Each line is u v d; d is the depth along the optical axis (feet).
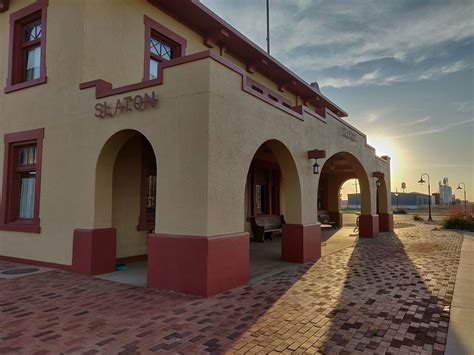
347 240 50.44
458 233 60.70
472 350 13.65
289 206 32.91
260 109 26.48
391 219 66.28
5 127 33.22
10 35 33.42
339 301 19.92
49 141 29.53
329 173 76.28
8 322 16.34
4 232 31.99
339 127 43.11
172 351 13.41
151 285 22.21
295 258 32.40
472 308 18.69
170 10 34.88
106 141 25.68
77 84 27.81
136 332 15.20
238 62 42.98
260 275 26.50
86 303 19.19
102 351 13.38
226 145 22.43
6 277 25.18
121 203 30.86
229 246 22.11
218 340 14.43
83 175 26.99
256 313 17.71
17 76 33.17
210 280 20.47
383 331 15.52
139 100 23.82
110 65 29.48
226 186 22.29
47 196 29.12
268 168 54.54
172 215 21.84
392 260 33.32
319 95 56.18
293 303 19.47
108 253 26.91
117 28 30.19
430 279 25.30
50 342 14.16
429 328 15.88
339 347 13.89
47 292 21.39
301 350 13.58
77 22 28.35
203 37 38.93
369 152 55.36
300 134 32.96
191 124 21.49
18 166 32.94
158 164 22.62
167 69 22.82
